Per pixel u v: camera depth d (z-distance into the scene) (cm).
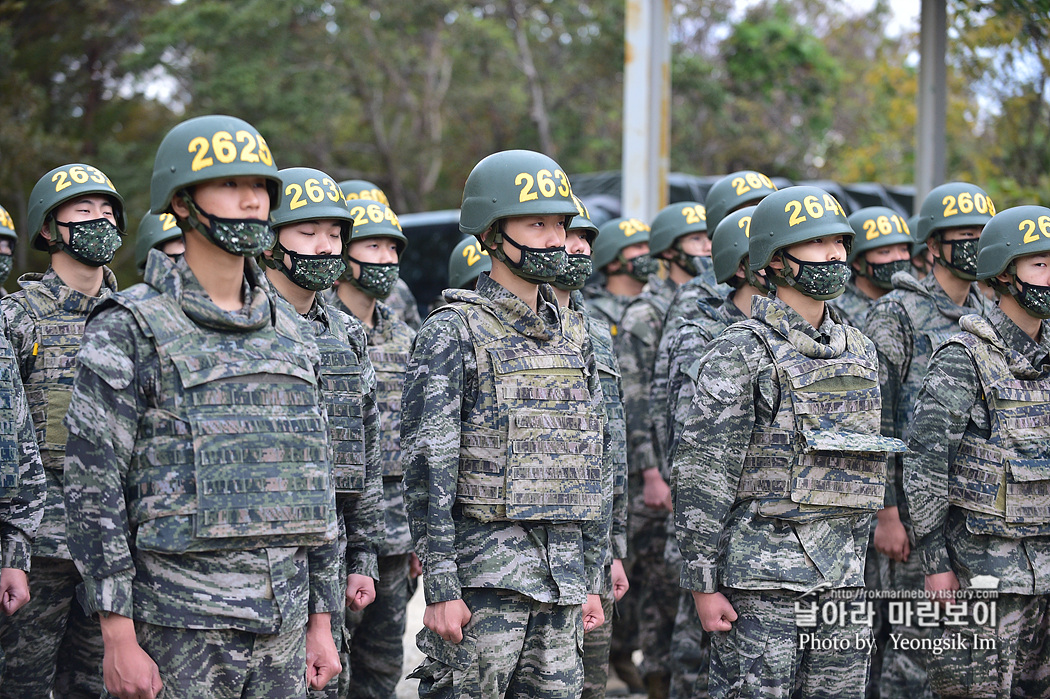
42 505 477
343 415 492
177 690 336
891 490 568
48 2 2752
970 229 602
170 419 340
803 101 3609
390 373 616
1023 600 497
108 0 2992
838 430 448
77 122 3097
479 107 3444
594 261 788
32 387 536
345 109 3353
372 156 3703
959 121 1257
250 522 342
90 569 330
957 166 1316
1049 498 488
